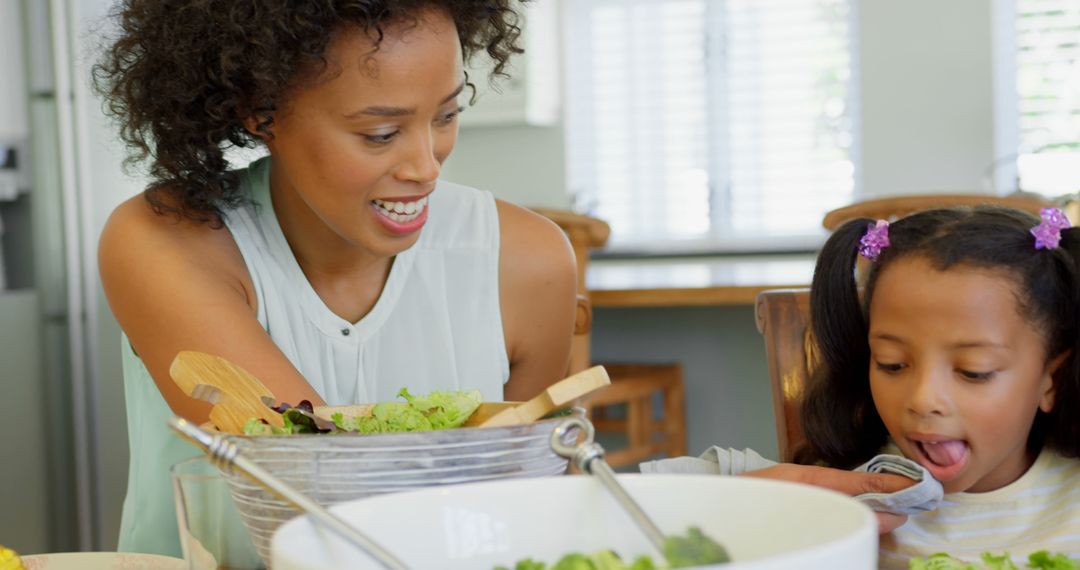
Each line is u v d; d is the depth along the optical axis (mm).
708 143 4855
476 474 639
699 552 465
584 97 5035
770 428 2764
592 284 2607
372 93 871
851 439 1037
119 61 1041
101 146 3004
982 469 897
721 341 2803
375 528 480
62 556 777
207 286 979
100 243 1048
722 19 4801
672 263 4688
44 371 2941
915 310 880
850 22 4594
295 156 924
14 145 2891
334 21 858
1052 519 938
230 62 917
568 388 705
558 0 4973
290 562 414
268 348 963
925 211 972
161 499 1066
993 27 4242
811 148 4695
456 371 1155
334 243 1066
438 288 1146
